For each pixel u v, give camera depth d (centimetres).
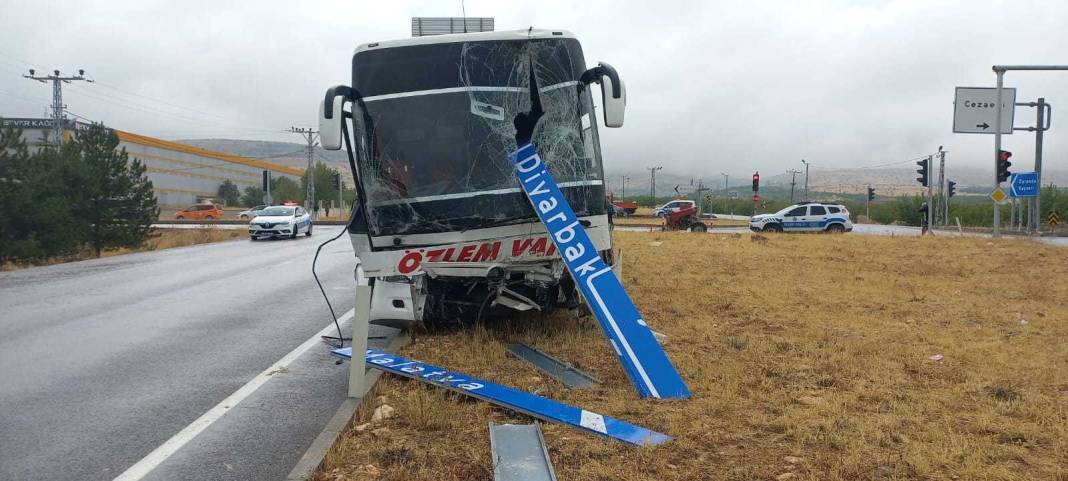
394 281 796
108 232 3056
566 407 554
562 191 793
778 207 9681
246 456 506
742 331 909
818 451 467
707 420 532
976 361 742
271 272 1834
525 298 816
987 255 2005
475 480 429
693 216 3991
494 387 608
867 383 643
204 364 787
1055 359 755
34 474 472
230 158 11875
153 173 9500
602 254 830
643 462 448
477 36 801
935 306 1123
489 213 778
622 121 747
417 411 538
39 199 2708
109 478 466
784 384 640
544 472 435
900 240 2648
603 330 639
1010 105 3838
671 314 1035
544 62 806
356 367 626
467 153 786
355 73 808
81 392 673
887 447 473
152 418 593
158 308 1206
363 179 793
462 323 867
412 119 791
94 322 1066
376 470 446
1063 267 1716
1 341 920
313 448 488
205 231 4181
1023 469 440
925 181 3441
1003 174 3061
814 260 1859
